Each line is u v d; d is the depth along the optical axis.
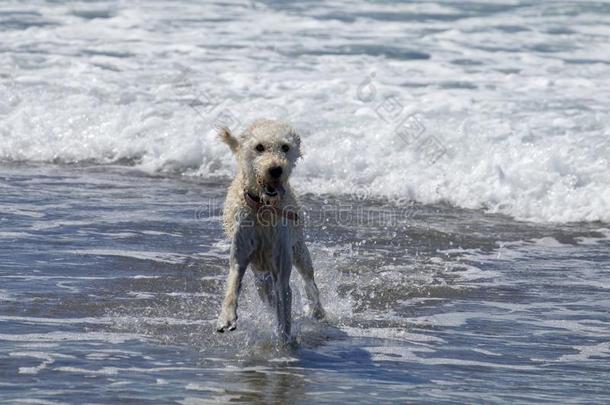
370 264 11.94
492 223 13.84
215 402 7.69
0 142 16.92
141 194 14.80
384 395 7.96
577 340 9.53
